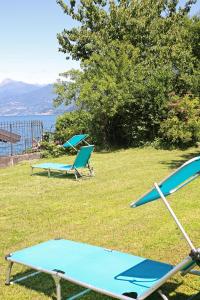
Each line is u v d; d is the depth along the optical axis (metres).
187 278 5.36
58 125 22.16
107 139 22.64
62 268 4.72
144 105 21.73
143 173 13.78
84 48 30.14
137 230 7.50
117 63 22.38
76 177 13.04
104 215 8.68
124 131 22.48
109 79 21.20
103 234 7.38
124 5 29.64
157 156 18.20
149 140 22.14
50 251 5.32
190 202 9.41
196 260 3.91
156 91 21.59
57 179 13.38
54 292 5.15
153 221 8.03
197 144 20.72
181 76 21.88
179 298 4.87
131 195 10.52
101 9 29.72
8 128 20.56
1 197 10.96
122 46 23.53
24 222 8.44
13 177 14.19
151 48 27.83
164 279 3.91
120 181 12.51
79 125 21.89
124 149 21.58
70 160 18.44
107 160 17.52
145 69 22.75
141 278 4.35
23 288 5.29
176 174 3.88
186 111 20.83
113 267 4.69
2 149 22.19
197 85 20.59
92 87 21.78
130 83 21.77
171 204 9.29
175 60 22.53
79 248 5.41
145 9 29.56
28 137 21.36
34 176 14.16
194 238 6.94
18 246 6.96
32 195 11.07
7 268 5.52
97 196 10.57
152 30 29.30
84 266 4.76
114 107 21.11
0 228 8.07
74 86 22.53
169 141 21.25
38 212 9.20
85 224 8.09
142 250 6.46
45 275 5.66
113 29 28.75
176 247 6.54
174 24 30.20
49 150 20.33
